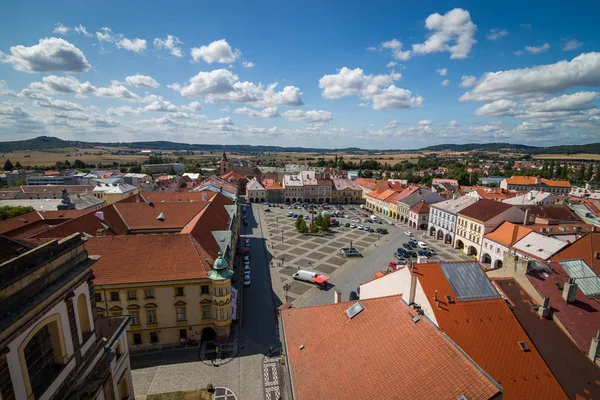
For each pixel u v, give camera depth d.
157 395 37.84
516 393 23.77
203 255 49.44
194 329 47.78
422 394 20.34
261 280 71.81
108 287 44.00
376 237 109.81
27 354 17.45
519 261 35.44
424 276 29.12
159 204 77.75
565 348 28.72
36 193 141.38
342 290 67.62
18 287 16.25
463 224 94.88
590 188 178.00
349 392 22.94
